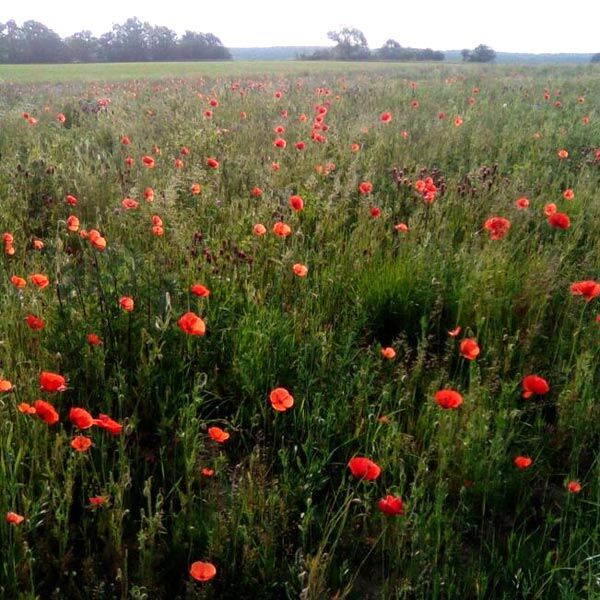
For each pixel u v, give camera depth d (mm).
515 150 7484
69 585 2014
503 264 3904
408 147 7184
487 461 2521
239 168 6035
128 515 2342
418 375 3055
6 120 8359
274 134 7875
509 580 2174
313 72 31156
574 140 8234
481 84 17078
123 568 2129
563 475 2734
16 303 3225
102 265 3568
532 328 3350
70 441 2480
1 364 2803
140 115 9211
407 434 2691
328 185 5641
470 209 5008
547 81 18688
